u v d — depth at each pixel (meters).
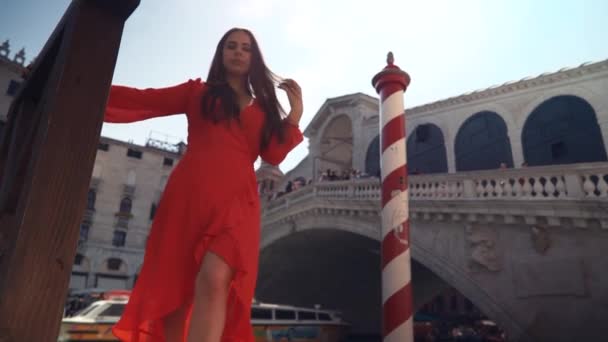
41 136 1.06
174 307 1.16
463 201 11.26
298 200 18.41
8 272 0.94
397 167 5.71
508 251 10.48
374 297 24.20
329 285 25.17
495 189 10.91
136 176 35.97
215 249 1.15
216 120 1.40
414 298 24.28
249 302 1.23
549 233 9.83
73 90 1.14
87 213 33.06
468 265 11.15
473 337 25.11
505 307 10.23
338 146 27.00
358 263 22.11
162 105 1.46
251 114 1.49
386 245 5.47
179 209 1.26
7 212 1.36
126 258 33.66
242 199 1.30
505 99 17.23
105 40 1.23
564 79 15.44
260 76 1.61
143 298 1.20
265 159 1.61
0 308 0.91
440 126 19.55
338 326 16.39
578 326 8.99
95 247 32.62
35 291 0.97
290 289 25.92
